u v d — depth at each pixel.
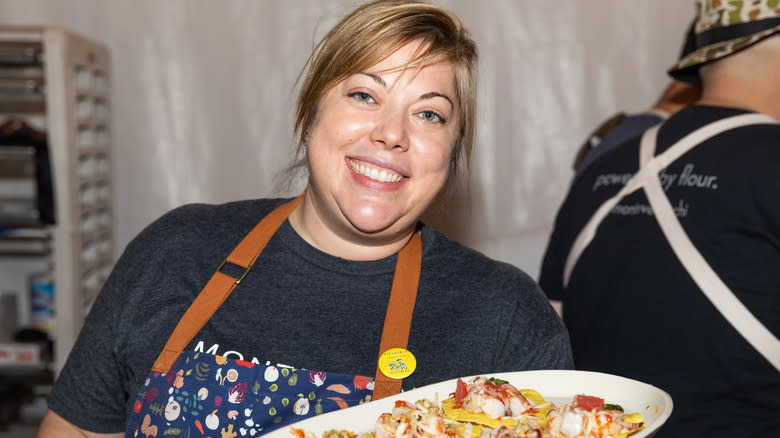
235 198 2.42
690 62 1.36
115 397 1.01
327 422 0.77
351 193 0.91
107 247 2.36
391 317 0.94
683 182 1.24
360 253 0.97
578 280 1.39
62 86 2.03
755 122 1.22
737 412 1.15
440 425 0.73
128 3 2.35
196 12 2.36
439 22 0.91
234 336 0.93
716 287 1.16
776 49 1.25
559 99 2.37
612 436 0.71
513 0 2.35
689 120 1.30
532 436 0.71
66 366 1.02
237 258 0.96
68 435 1.01
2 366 2.09
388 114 0.88
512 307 0.98
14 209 2.07
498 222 2.40
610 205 1.35
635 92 2.35
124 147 2.40
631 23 2.34
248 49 2.37
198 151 2.41
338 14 2.34
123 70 2.38
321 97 0.92
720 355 1.16
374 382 0.91
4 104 2.34
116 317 0.98
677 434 1.18
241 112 2.39
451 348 0.94
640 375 1.23
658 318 1.21
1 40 2.01
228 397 0.90
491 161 2.40
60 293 2.09
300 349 0.92
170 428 0.90
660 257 1.23
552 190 2.39
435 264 1.00
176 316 0.96
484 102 2.38
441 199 1.13
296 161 1.11
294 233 0.99
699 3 1.42
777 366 1.13
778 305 1.14
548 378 0.88
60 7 2.35
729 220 1.17
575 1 2.34
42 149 2.04
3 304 2.18
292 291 0.95
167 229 1.01
